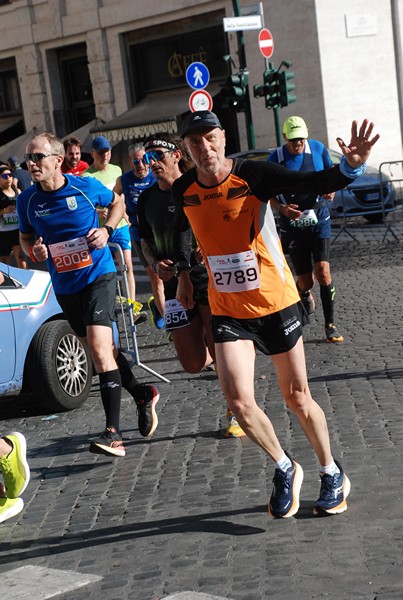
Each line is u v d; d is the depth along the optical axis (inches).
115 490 281.0
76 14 1416.1
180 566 217.9
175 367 447.5
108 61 1405.0
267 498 255.4
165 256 324.5
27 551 242.7
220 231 227.1
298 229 454.6
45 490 290.4
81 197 312.7
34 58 1478.8
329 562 209.9
